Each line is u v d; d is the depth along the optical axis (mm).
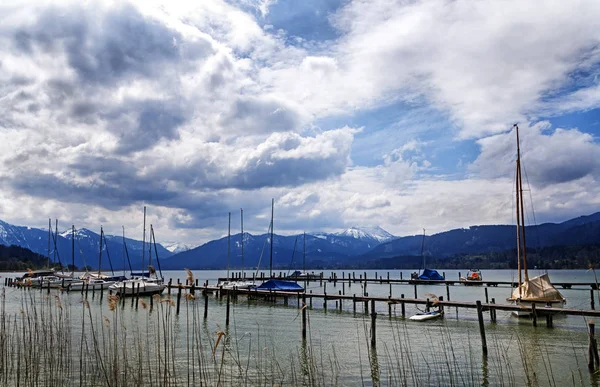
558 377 22547
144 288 62344
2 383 20297
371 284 108750
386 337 33094
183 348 28453
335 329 36719
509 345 29922
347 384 21625
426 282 94250
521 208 47594
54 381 20656
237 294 59969
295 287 58312
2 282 105062
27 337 28094
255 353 27656
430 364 25219
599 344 30000
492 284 80000
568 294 70188
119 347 27703
